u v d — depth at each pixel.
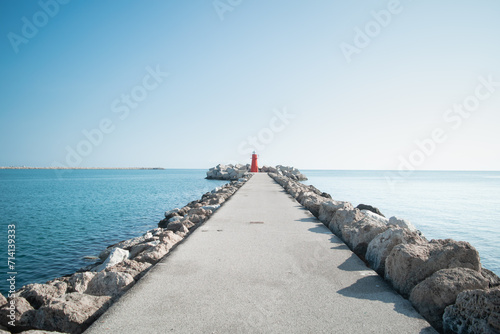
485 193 38.66
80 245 11.97
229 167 78.06
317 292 3.61
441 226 16.55
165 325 2.84
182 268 4.40
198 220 9.52
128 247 8.87
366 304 3.31
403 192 39.09
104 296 3.49
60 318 3.07
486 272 3.71
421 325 2.89
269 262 4.69
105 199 29.98
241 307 3.21
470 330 2.60
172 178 93.31
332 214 7.94
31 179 83.50
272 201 12.95
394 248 3.94
